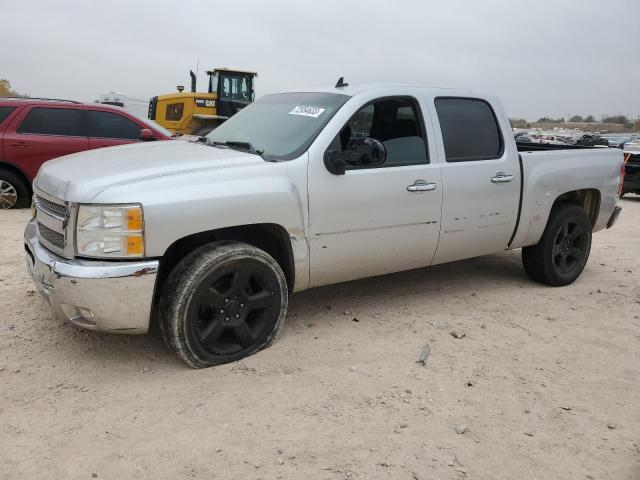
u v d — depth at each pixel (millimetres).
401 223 4418
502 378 3752
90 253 3318
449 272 6098
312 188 3943
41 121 8703
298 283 4094
